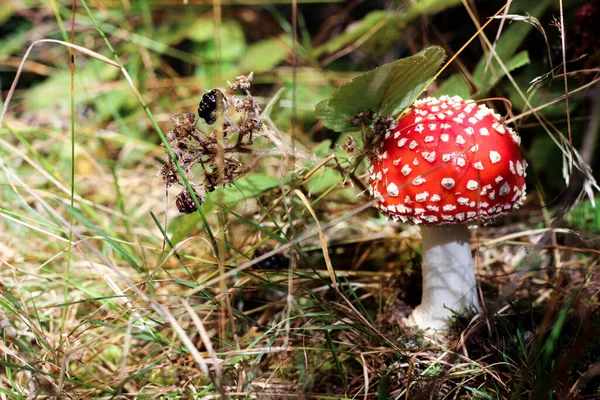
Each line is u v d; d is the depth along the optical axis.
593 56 0.72
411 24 0.87
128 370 0.62
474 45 0.87
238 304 0.68
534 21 0.64
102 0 1.03
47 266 0.70
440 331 0.65
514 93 0.75
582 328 0.63
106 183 0.82
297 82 0.93
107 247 0.72
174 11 1.06
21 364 0.61
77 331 0.65
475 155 0.59
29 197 0.78
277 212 0.72
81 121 0.90
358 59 1.01
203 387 0.61
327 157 0.66
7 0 1.09
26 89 1.05
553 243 0.70
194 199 0.60
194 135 0.61
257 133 0.62
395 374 0.61
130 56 1.00
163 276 0.69
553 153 0.74
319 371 0.62
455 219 0.60
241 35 1.02
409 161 0.60
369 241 0.74
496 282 0.70
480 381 0.61
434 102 0.62
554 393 0.59
